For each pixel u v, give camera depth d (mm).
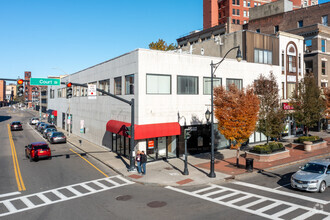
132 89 23016
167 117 23500
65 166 21609
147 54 22281
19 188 15812
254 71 30766
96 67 31844
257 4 75000
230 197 13984
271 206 12578
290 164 22219
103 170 20375
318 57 41094
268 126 24203
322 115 32281
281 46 34312
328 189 15297
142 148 22391
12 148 30391
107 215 11695
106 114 29062
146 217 11422
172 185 16328
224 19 73000
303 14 48656
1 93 194125
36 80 18219
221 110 20250
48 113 61406
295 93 30828
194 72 25328
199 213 11797
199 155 25547
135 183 16922
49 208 12633
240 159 23656
